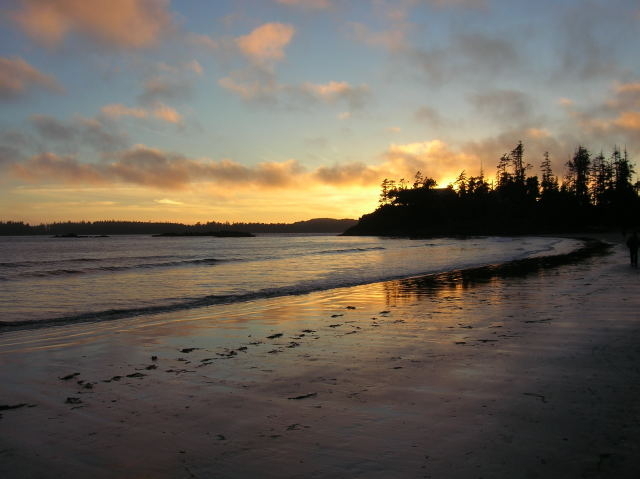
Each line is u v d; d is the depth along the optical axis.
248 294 16.44
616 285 15.26
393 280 20.45
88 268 29.31
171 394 5.57
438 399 5.12
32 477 3.59
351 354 7.38
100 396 5.54
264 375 6.31
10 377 6.42
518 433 4.15
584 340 7.79
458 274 22.11
